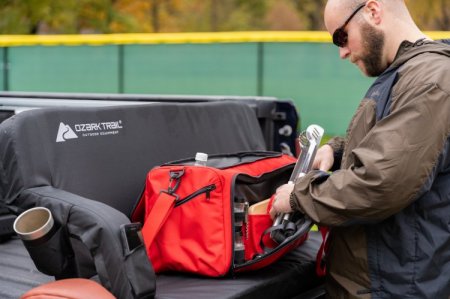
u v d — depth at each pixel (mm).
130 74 10656
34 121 2119
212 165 2285
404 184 1860
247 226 2137
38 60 10867
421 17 16531
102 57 10719
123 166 2354
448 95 1874
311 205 1999
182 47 10352
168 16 18672
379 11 2070
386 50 2094
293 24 20141
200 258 2053
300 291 2318
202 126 2771
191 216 2076
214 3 19625
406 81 1946
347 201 1918
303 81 9734
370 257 2037
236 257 2076
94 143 2283
